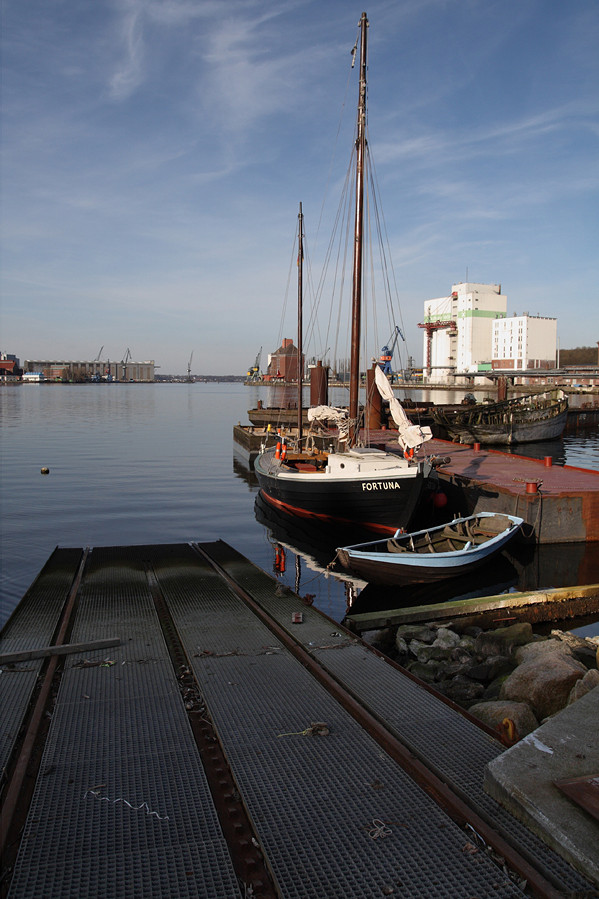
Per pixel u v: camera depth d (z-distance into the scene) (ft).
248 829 17.07
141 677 27.14
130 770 19.58
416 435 66.13
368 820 17.25
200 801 18.01
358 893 14.60
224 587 43.45
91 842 16.15
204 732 22.45
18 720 22.75
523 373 441.27
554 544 65.87
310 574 57.77
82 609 37.65
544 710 27.89
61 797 18.06
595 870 14.39
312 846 16.15
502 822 16.92
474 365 587.27
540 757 18.51
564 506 65.72
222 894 14.53
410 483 62.75
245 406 379.14
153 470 123.75
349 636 32.76
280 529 76.28
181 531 74.23
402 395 435.53
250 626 34.81
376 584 53.16
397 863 15.56
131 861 15.49
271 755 20.66
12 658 28.53
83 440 179.22
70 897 14.29
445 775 19.40
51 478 111.65
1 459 135.74
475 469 86.94
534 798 16.62
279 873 15.16
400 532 57.21
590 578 57.26
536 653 33.68
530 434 177.06
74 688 25.84
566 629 43.91
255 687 26.20
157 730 22.24
